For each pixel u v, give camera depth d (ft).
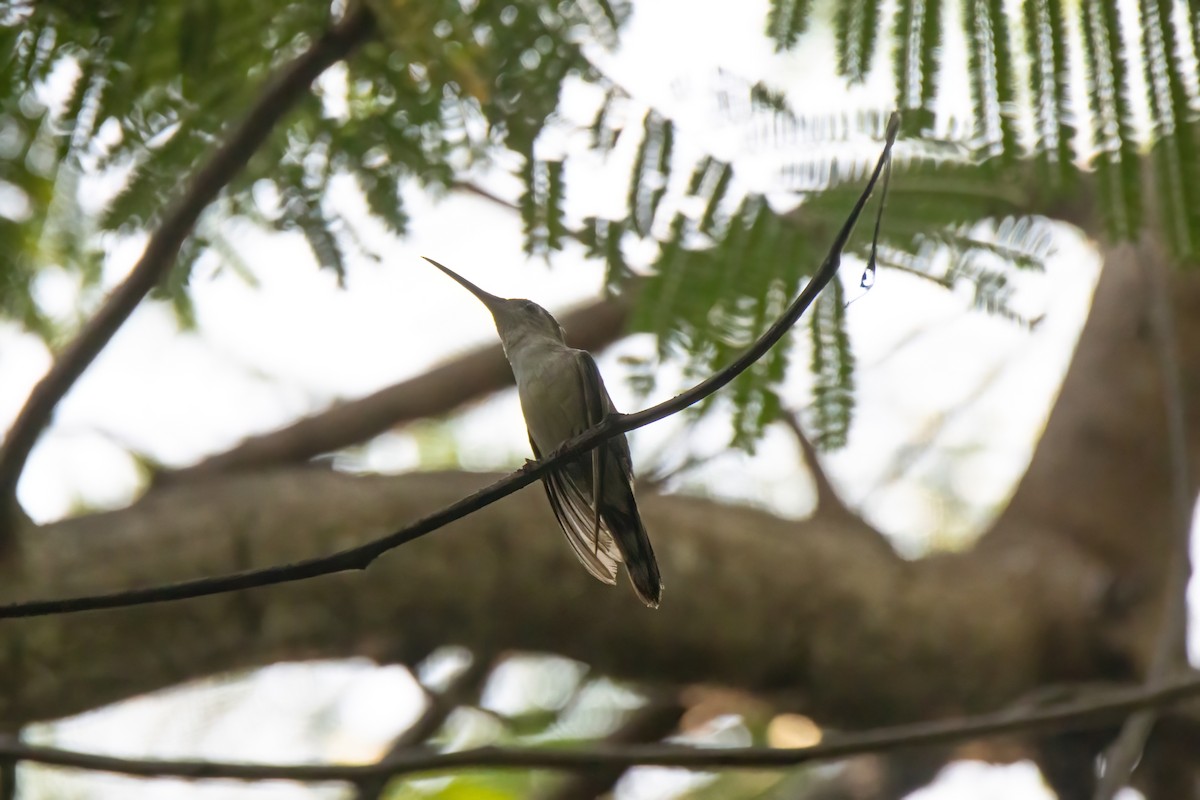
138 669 34.99
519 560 38.55
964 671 43.45
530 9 27.30
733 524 42.04
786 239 27.12
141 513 36.35
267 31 28.76
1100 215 23.21
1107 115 22.39
